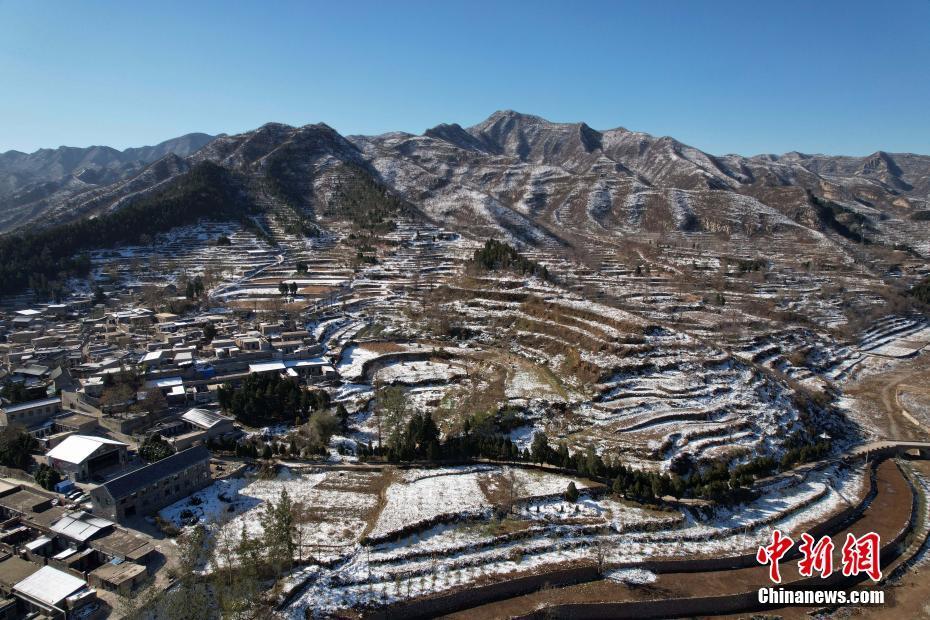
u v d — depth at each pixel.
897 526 83.88
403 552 69.50
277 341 140.38
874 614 66.81
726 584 68.62
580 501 81.81
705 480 86.12
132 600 55.97
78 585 59.84
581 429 102.88
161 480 76.56
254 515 75.50
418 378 127.69
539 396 115.00
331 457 92.50
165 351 125.31
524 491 82.94
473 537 73.19
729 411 108.75
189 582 58.38
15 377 119.75
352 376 127.62
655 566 70.81
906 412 128.88
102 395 106.31
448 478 86.50
